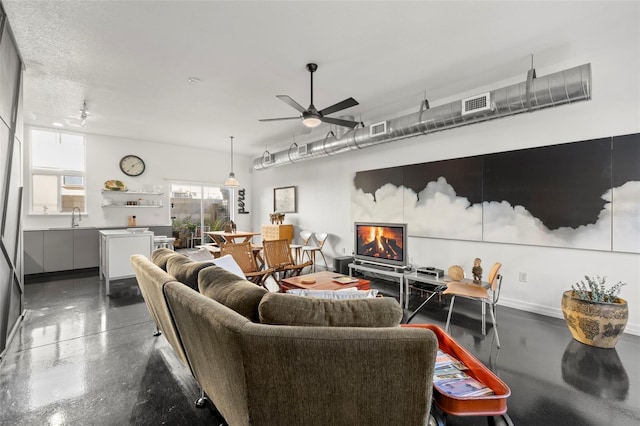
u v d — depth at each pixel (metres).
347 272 5.11
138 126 5.39
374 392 1.06
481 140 3.84
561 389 2.00
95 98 4.01
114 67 3.14
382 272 3.93
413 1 2.16
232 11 2.26
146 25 2.44
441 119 3.44
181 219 7.27
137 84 3.56
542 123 3.34
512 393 1.96
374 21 2.39
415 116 3.69
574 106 3.12
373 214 5.16
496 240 3.69
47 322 3.15
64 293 4.20
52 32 2.53
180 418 1.75
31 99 4.05
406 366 1.03
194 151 7.37
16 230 2.95
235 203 8.17
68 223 5.76
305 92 3.80
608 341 2.52
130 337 2.79
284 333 1.04
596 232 2.98
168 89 3.71
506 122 3.62
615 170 2.87
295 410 1.09
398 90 3.75
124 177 6.36
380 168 5.06
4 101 2.47
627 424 1.68
